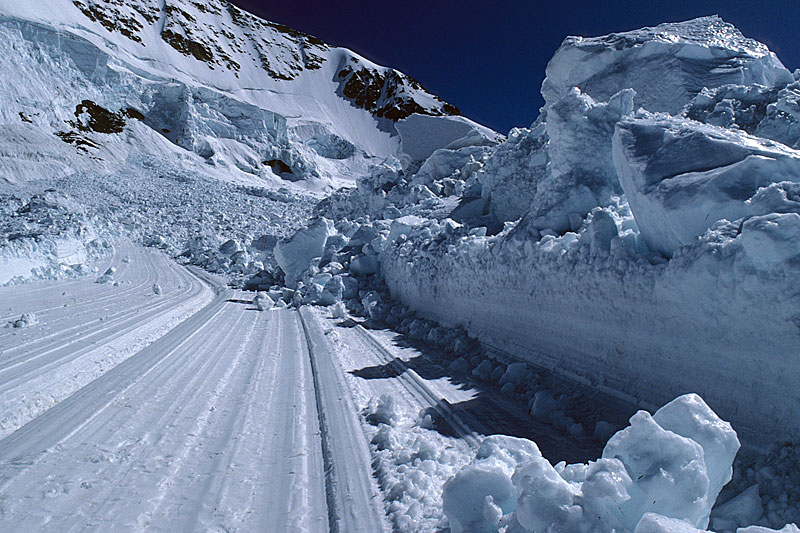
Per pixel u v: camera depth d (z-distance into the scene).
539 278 6.04
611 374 4.60
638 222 4.78
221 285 16.11
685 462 1.91
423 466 3.43
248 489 3.24
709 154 4.25
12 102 47.94
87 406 4.67
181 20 107.81
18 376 5.18
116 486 3.18
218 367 6.32
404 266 11.50
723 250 3.42
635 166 4.80
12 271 12.28
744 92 10.19
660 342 4.04
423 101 122.81
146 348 7.20
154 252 23.67
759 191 3.55
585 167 7.28
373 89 124.38
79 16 74.06
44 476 3.28
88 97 57.00
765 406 3.09
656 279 4.05
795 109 8.34
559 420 4.35
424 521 2.75
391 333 9.35
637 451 2.00
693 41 13.48
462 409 4.82
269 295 14.20
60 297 10.84
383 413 4.56
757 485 2.71
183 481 3.30
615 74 14.32
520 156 13.34
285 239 16.08
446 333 8.33
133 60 71.12
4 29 53.12
